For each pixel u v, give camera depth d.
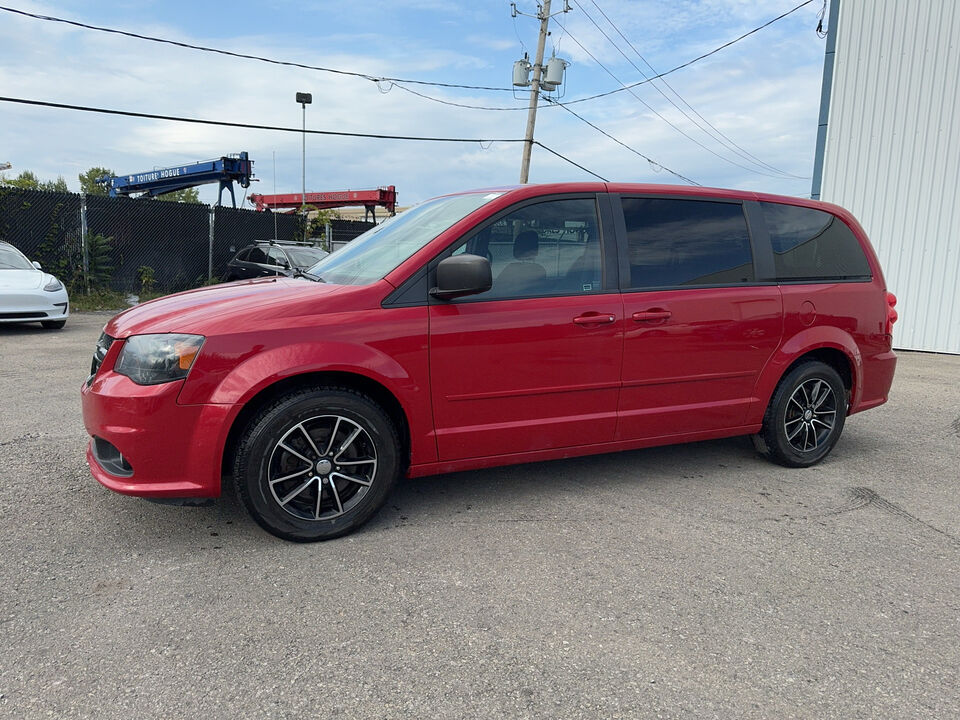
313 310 3.10
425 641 2.38
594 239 3.69
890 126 10.23
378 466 3.23
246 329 2.97
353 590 2.72
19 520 3.30
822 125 10.81
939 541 3.30
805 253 4.32
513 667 2.23
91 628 2.41
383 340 3.16
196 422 2.90
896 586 2.84
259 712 2.00
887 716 2.04
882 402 4.72
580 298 3.58
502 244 3.47
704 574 2.90
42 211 14.04
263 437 2.97
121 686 2.10
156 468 2.91
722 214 4.07
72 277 14.43
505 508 3.62
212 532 3.24
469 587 2.76
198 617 2.50
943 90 9.78
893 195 10.33
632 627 2.48
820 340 4.27
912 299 10.34
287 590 2.71
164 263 16.12
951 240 9.95
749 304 4.02
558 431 3.61
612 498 3.79
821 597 2.73
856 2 10.26
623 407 3.76
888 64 10.14
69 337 9.49
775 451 4.30
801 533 3.36
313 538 3.15
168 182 23.69
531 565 2.96
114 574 2.81
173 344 2.90
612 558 3.04
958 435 5.30
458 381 3.33
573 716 2.01
